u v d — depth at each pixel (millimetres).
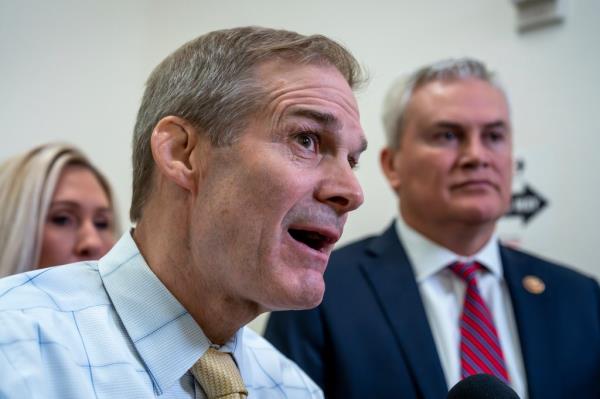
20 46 2266
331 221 735
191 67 779
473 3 2049
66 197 1465
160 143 753
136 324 732
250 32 786
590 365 1312
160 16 2754
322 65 774
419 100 1438
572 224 1806
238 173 712
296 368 979
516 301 1363
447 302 1366
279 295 710
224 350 788
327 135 745
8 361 611
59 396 625
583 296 1402
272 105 729
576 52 1848
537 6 1899
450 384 1265
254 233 706
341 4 2334
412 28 2162
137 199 802
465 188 1360
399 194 1500
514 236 1898
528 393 1261
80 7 2498
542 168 1875
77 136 2414
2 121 2174
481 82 1441
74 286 751
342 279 1373
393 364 1244
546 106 1888
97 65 2533
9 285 707
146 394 684
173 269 759
